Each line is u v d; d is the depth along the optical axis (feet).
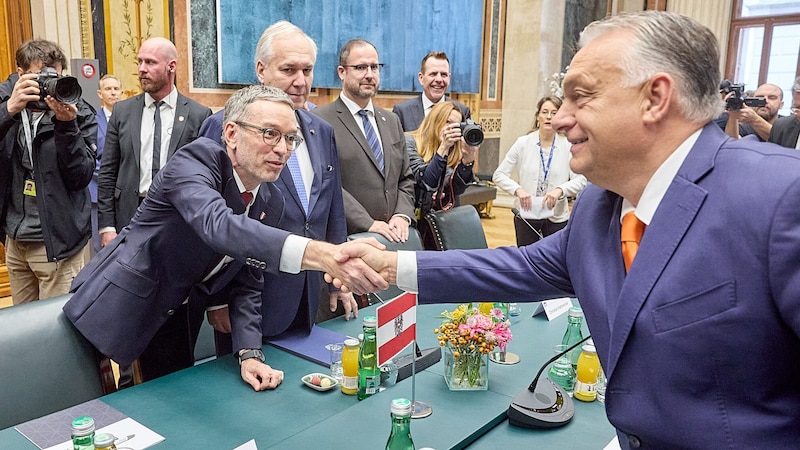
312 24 19.51
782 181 2.56
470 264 4.13
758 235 2.56
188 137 10.93
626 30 2.85
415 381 5.32
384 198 9.89
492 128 28.14
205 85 16.72
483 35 26.61
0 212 9.83
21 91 8.46
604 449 4.23
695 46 2.77
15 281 10.39
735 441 2.74
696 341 2.73
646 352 2.88
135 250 5.44
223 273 5.81
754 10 29.86
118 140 10.80
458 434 4.36
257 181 5.58
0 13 13.28
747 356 2.67
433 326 6.94
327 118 9.83
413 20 23.11
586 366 5.09
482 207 25.84
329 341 6.31
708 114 2.88
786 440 2.72
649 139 2.90
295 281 6.38
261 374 5.30
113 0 14.38
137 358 6.24
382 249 4.42
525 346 6.28
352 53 9.71
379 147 10.03
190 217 4.98
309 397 5.09
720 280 2.68
